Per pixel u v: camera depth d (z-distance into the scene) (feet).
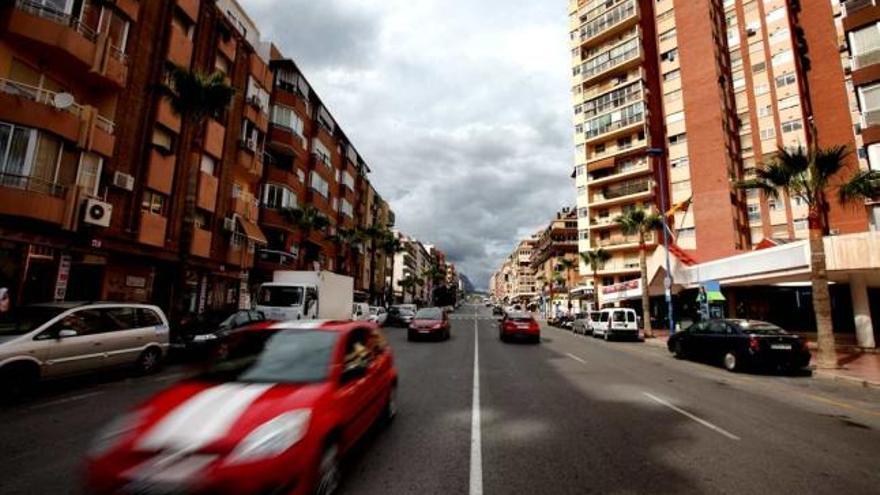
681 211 135.44
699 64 134.62
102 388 27.78
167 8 60.34
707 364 46.14
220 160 73.77
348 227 147.43
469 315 215.31
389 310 110.73
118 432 10.73
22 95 42.04
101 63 48.03
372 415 16.83
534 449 16.49
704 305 72.69
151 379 31.09
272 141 93.86
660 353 57.36
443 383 30.37
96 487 9.69
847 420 22.27
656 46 149.59
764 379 36.52
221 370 13.97
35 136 42.16
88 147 46.91
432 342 63.00
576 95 176.45
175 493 9.19
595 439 17.88
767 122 131.54
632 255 152.46
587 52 175.63
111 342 29.40
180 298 47.42
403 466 14.60
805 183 43.98
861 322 58.59
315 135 113.29
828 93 119.96
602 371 37.91
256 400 11.54
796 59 126.31
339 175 140.46
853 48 71.51
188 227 48.65
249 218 82.58
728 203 123.34
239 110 79.51
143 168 56.44
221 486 9.21
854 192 44.39
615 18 161.48
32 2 43.16
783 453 16.56
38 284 44.45
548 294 263.90
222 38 72.95
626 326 77.71
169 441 9.87
